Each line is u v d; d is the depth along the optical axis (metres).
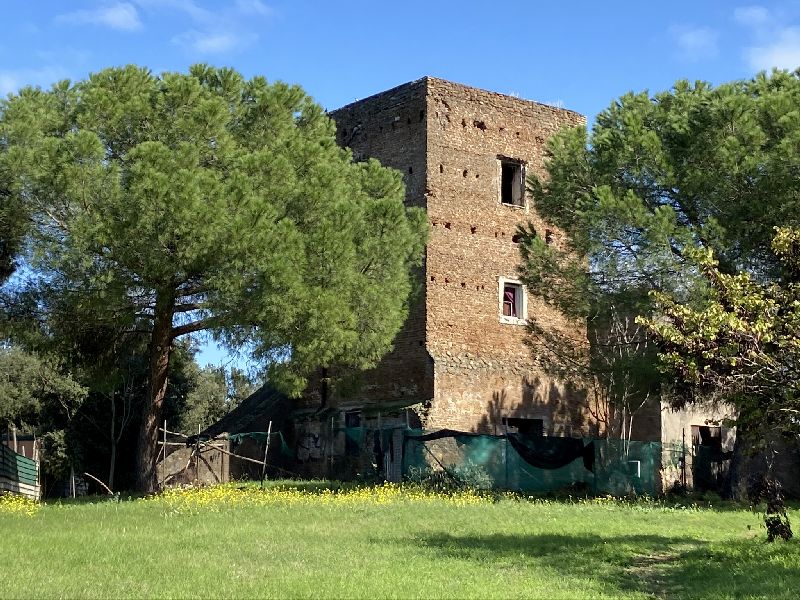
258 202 19.16
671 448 27.14
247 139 21.92
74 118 20.45
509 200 31.66
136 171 18.45
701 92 24.14
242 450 29.52
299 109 23.08
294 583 10.04
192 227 18.34
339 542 13.58
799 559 12.02
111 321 20.48
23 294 20.98
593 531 15.98
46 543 12.92
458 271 29.23
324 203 21.00
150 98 20.70
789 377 12.08
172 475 25.58
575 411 30.64
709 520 18.45
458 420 28.11
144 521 15.87
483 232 29.95
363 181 24.78
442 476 24.80
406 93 30.12
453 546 13.47
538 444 25.27
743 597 10.13
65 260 18.34
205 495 20.25
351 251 20.80
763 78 23.91
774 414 12.71
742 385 12.29
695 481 27.78
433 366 27.84
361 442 27.94
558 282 24.09
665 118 23.59
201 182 18.92
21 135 19.17
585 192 23.59
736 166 20.88
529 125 31.47
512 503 21.14
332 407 30.55
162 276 19.19
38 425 35.66
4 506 18.52
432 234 28.84
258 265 18.97
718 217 21.86
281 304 19.14
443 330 28.61
